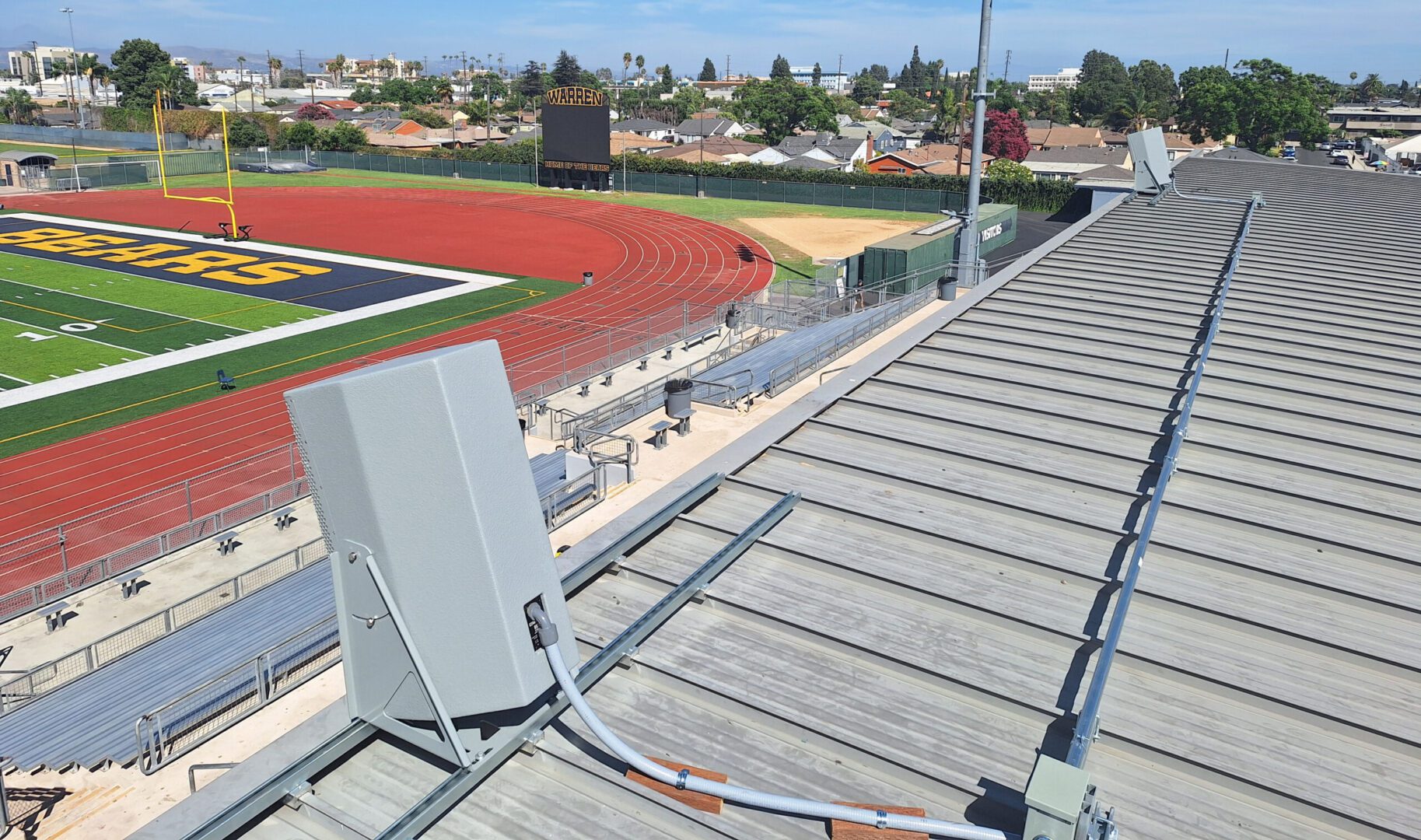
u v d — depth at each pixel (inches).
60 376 1304.1
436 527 190.4
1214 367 482.3
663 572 314.0
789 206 3120.1
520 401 1122.7
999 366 493.0
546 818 216.1
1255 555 316.8
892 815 197.6
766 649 275.7
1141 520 340.5
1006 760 229.8
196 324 1598.2
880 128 6284.5
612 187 3476.9
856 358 1024.9
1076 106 7229.3
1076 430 415.5
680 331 1485.0
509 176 3671.3
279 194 3262.8
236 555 770.8
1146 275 643.5
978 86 1263.5
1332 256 676.1
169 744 490.3
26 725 517.0
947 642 275.3
